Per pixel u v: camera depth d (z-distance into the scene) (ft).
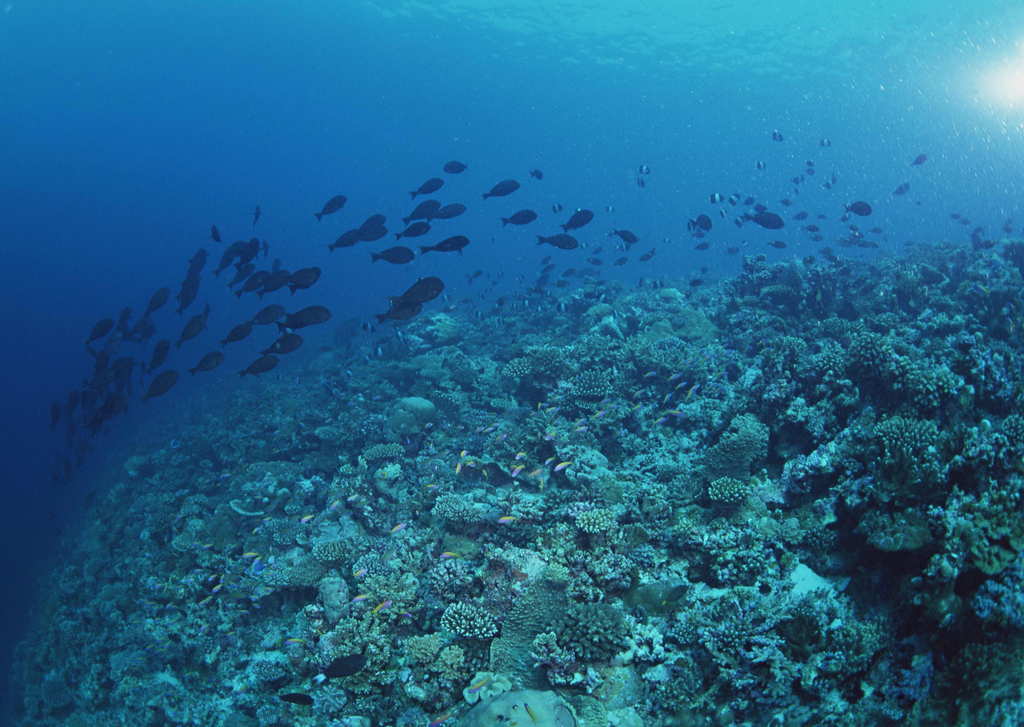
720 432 32.24
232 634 30.83
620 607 22.15
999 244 51.19
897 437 21.27
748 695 17.35
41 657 44.65
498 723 17.58
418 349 62.28
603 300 65.87
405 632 24.77
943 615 15.44
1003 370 25.16
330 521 35.24
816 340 38.27
